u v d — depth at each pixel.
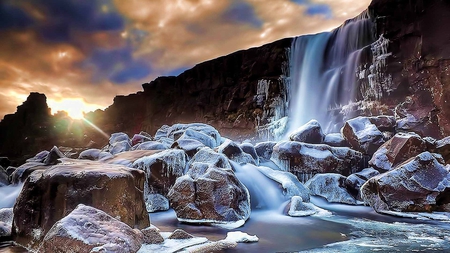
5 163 23.34
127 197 6.39
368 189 10.80
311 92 24.22
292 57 25.69
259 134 25.28
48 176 6.25
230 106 28.02
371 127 14.16
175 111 33.41
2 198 11.61
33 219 6.16
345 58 22.80
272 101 25.39
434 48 17.27
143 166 11.10
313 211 10.12
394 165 11.75
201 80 31.52
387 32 19.23
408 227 8.03
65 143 36.16
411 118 17.20
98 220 5.18
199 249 5.84
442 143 12.57
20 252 5.68
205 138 14.74
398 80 18.80
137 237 5.42
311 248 6.08
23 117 40.78
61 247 4.63
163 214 9.97
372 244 6.35
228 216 8.45
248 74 27.67
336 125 21.72
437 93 16.95
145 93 39.34
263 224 8.59
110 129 40.84
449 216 9.04
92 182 6.05
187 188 8.92
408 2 18.28
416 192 9.66
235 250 5.96
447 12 17.02
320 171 13.04
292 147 13.48
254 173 11.98
